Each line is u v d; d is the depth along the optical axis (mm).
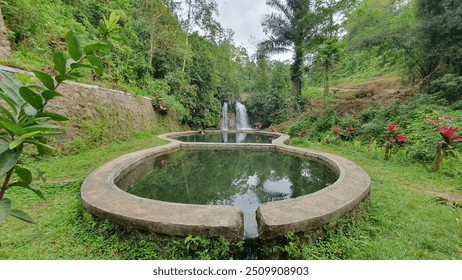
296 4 11781
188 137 9945
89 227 1905
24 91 798
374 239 1845
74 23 6895
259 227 1857
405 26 7727
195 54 13641
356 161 4512
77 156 4230
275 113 15078
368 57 12594
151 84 10047
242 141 9180
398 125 5809
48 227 1909
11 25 4750
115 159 3957
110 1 9461
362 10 10781
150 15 10758
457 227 1957
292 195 3289
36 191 925
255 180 4078
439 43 6613
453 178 3406
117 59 8414
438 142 3998
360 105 8531
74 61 900
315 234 1779
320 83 16406
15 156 807
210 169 4758
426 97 6340
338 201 2080
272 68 17016
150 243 1669
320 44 10734
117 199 2100
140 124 7871
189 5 12758
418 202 2525
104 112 5848
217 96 16406
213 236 1639
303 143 7035
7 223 1959
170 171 4516
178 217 1742
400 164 4258
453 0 6344
